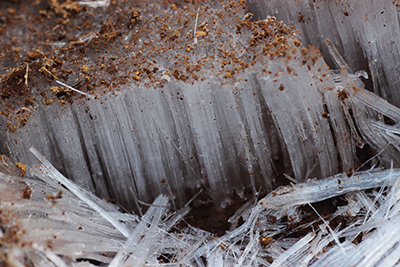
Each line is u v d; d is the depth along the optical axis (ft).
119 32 0.89
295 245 0.82
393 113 0.83
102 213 0.84
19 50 0.93
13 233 0.78
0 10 0.99
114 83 0.84
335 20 0.86
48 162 0.85
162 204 0.87
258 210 0.85
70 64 0.87
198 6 0.89
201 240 0.85
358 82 0.83
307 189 0.85
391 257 0.79
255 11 0.89
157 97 0.84
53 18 0.96
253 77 0.83
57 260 0.79
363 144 0.85
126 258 0.82
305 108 0.83
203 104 0.84
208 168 0.87
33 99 0.85
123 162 0.87
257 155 0.86
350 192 0.85
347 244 0.81
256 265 0.83
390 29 0.84
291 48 0.81
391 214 0.82
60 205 0.81
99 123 0.85
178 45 0.86
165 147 0.87
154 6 0.91
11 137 0.85
